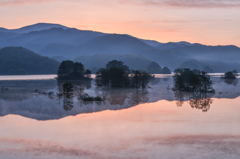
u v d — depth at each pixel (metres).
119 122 36.12
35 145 25.55
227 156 22.28
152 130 31.36
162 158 21.89
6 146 25.31
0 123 35.81
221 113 43.50
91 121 36.84
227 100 62.00
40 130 31.56
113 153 23.06
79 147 24.78
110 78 107.44
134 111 45.62
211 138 27.73
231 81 158.88
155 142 26.28
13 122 36.47
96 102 57.88
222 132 30.38
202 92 82.00
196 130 31.34
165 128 32.41
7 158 22.14
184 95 73.62
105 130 31.42
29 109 47.84
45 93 77.75
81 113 43.56
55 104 54.69
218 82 146.50
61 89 95.69
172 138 27.72
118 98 65.69
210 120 37.47
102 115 41.69
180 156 22.31
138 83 104.44
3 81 159.38
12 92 82.94
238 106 51.88
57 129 32.06
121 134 29.45
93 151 23.61
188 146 24.94
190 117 39.81
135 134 29.44
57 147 24.86
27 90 91.00
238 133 29.92
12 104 54.72
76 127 33.06
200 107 50.47
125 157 22.11
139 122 36.06
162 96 70.69
